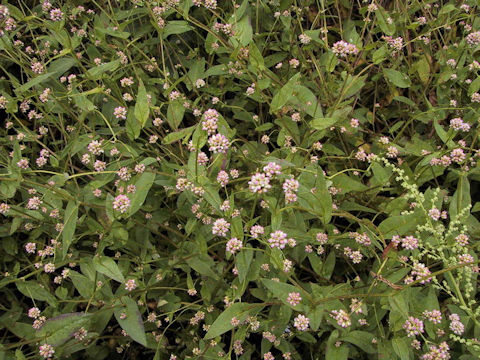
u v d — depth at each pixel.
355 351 2.40
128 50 3.21
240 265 2.06
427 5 3.17
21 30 3.57
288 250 2.55
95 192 2.49
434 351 1.91
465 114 3.03
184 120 3.51
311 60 3.27
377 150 3.06
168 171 2.56
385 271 2.31
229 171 2.87
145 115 2.34
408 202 2.71
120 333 2.76
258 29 3.49
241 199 2.71
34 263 2.65
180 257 2.56
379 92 3.52
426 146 2.81
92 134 2.66
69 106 3.07
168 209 2.82
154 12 2.88
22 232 2.98
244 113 3.20
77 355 2.67
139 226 2.69
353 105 3.12
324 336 2.60
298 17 3.05
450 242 2.32
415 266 1.97
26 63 3.12
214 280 2.53
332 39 3.53
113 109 3.05
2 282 2.35
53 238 2.78
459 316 2.13
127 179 2.32
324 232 2.50
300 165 2.57
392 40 2.85
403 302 1.83
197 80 3.05
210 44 2.99
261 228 2.09
